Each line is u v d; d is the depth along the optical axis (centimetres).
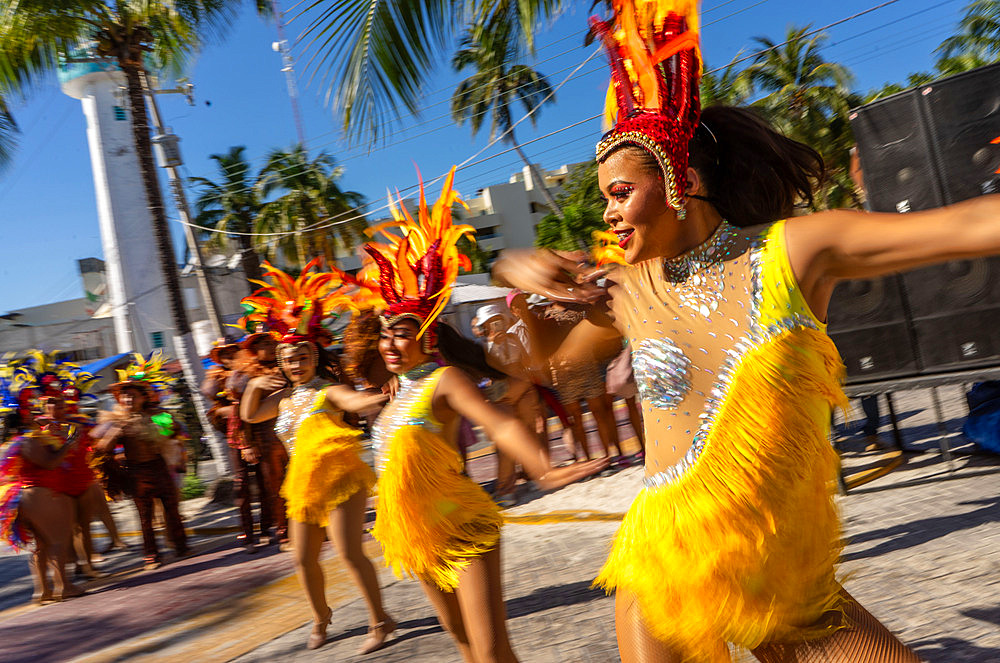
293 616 530
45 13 1155
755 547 145
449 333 326
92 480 762
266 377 524
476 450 1245
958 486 561
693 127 155
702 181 157
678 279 157
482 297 965
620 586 162
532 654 389
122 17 1276
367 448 444
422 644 430
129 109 1336
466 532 290
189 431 1314
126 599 671
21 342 2939
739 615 146
